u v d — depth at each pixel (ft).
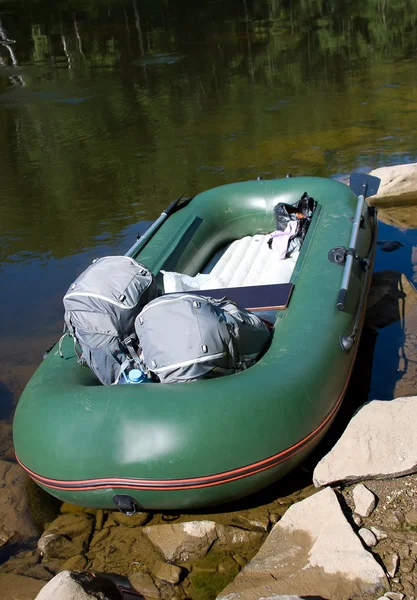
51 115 35.42
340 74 38.60
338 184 17.43
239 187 18.39
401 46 44.21
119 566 9.43
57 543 9.96
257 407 9.72
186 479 9.41
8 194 25.05
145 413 9.62
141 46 50.65
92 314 11.07
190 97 36.68
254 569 8.80
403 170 21.38
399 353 13.92
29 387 11.32
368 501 9.45
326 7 60.49
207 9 62.85
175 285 13.71
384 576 8.23
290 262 15.64
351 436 10.25
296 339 11.31
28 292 17.94
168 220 17.08
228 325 10.71
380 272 17.10
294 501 10.32
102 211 22.76
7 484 11.30
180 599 8.81
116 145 29.71
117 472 9.52
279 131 29.53
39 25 60.39
